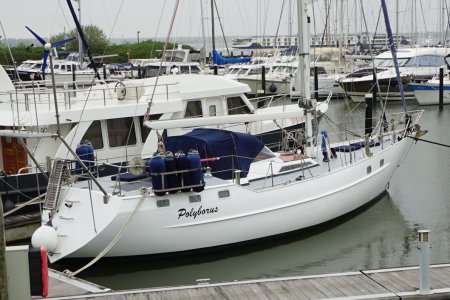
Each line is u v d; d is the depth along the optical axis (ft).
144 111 45.42
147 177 36.94
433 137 77.92
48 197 35.53
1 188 40.29
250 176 39.81
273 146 52.80
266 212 37.37
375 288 25.27
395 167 48.34
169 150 39.11
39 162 41.88
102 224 33.14
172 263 35.76
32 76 98.89
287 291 25.29
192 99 49.34
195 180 34.42
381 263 36.52
